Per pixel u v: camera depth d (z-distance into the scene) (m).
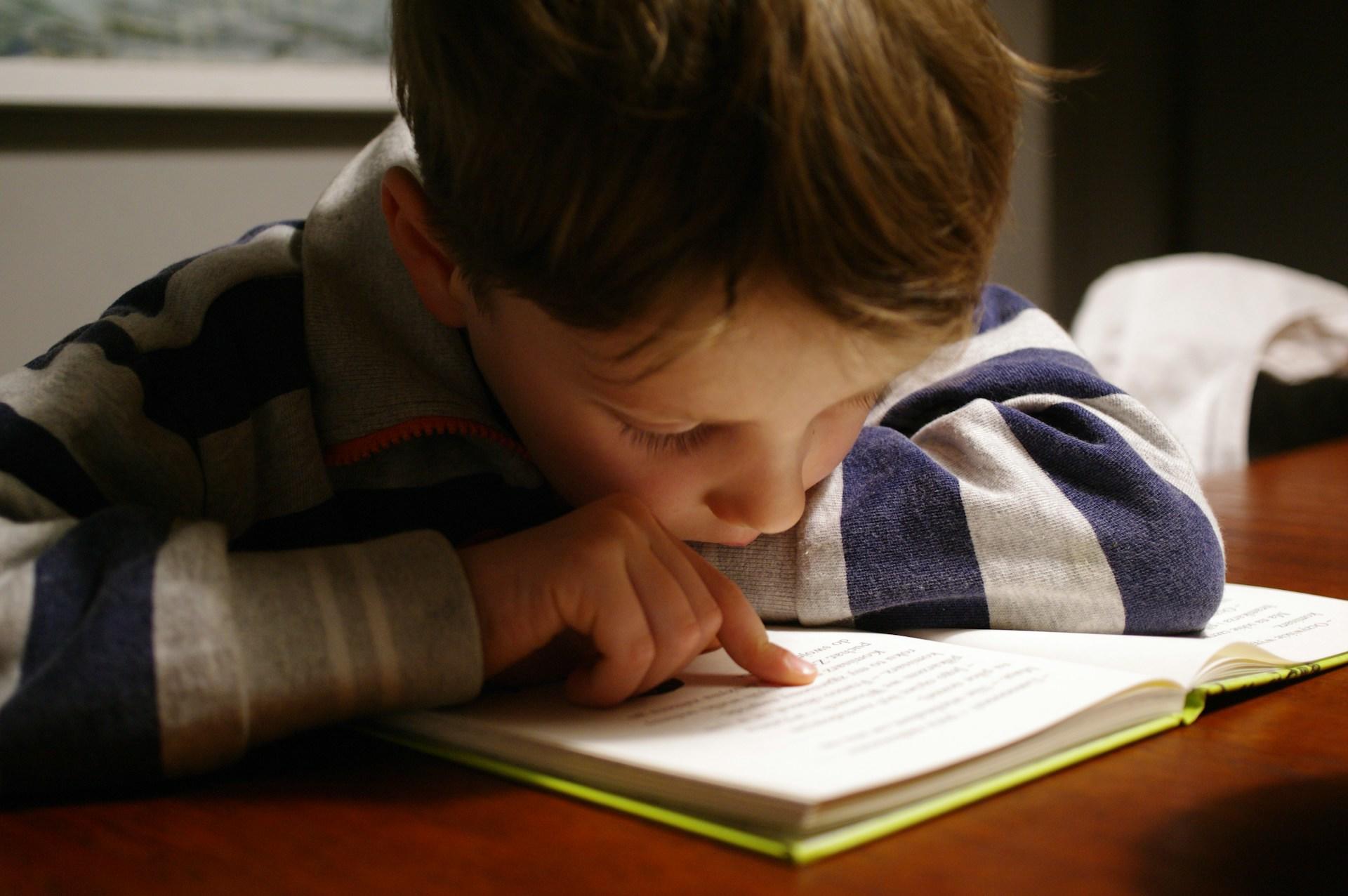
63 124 1.17
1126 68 2.14
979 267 0.49
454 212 0.53
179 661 0.44
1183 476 0.67
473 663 0.48
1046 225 2.05
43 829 0.41
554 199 0.46
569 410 0.55
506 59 0.47
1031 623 0.61
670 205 0.43
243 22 1.24
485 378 0.63
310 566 0.49
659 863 0.37
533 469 0.66
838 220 0.43
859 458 0.68
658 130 0.43
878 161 0.44
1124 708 0.47
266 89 1.26
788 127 0.42
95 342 0.60
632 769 0.41
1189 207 2.23
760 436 0.50
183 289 0.64
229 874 0.37
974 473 0.66
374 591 0.48
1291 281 1.56
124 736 0.43
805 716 0.47
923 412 0.73
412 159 0.68
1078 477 0.65
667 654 0.50
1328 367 1.46
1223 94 2.15
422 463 0.66
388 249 0.67
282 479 0.63
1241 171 2.14
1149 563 0.61
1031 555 0.62
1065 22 2.04
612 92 0.43
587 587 0.49
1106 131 2.12
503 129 0.47
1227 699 0.53
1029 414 0.71
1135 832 0.39
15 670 0.45
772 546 0.65
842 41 0.44
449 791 0.44
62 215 1.17
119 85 1.17
